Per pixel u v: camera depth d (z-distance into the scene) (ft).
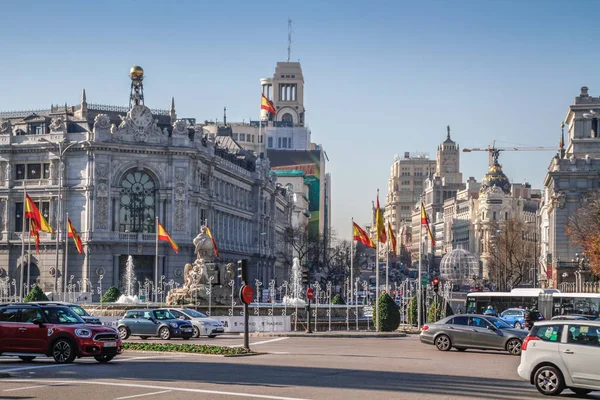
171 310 283.79
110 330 178.09
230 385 137.80
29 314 177.17
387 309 322.75
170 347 205.67
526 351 140.56
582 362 135.64
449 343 228.63
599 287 512.63
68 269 570.05
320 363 180.14
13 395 125.49
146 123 579.89
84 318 194.29
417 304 363.97
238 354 196.34
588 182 638.12
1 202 586.86
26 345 174.70
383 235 334.44
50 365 171.32
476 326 227.20
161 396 124.47
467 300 385.50
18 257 586.04
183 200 582.35
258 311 364.99
